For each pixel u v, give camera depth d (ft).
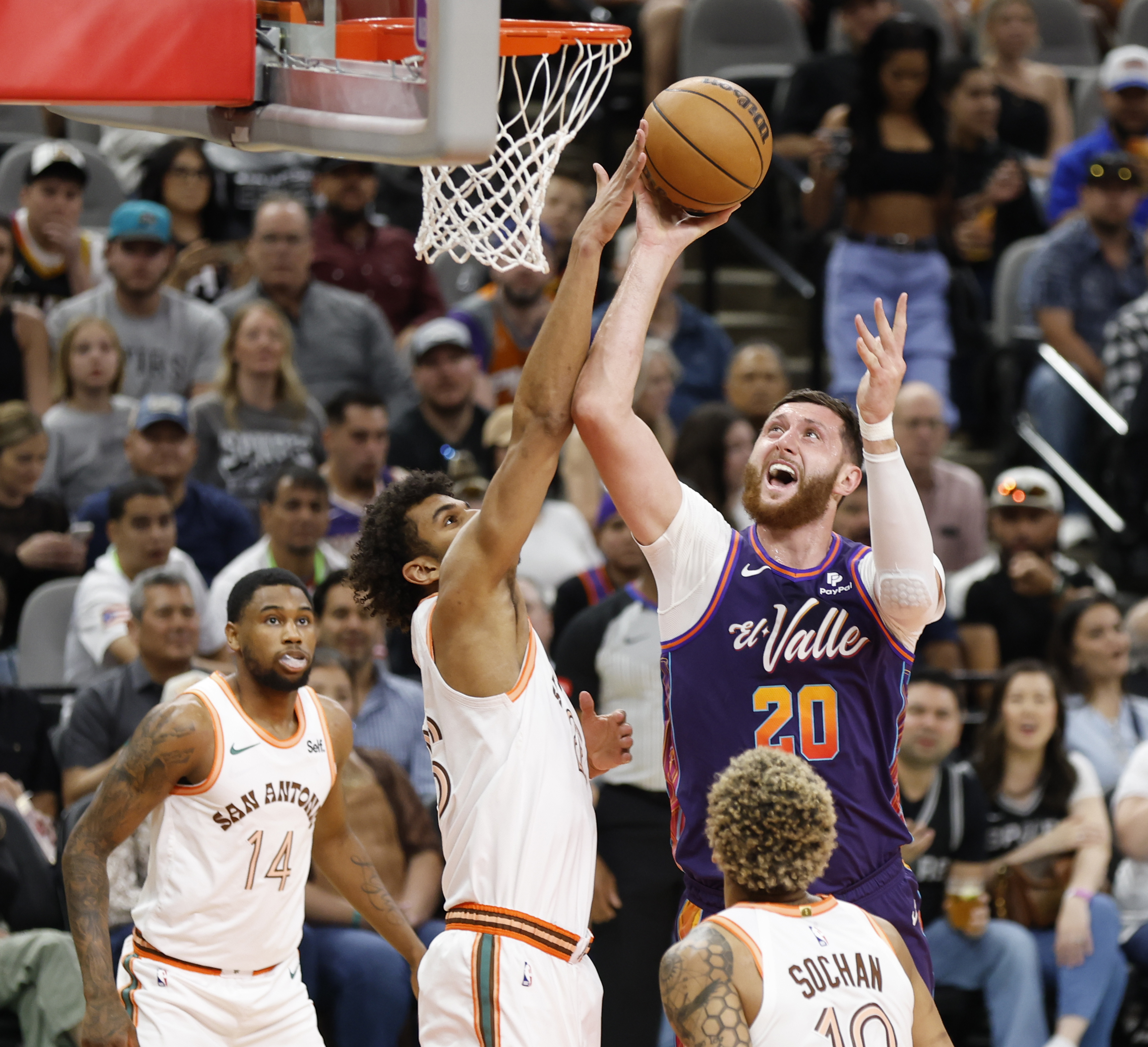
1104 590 62.54
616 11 97.86
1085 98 95.40
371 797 43.75
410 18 24.85
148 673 46.37
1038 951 47.37
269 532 53.21
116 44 24.64
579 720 29.37
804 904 24.59
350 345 67.15
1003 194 80.48
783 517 26.81
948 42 94.43
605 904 44.75
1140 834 48.83
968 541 64.39
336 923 42.98
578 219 77.71
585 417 25.66
